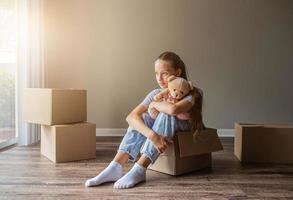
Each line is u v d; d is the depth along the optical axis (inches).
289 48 123.7
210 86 123.6
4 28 94.5
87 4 120.9
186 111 65.1
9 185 58.9
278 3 123.0
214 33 122.8
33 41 103.0
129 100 123.1
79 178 64.0
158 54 122.4
